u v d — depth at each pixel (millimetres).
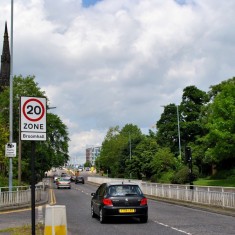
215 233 13008
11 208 22875
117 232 13531
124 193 16625
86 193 46688
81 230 14133
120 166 108562
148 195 37312
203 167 75500
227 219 17516
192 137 82062
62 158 70875
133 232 13500
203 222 16359
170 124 83750
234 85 55969
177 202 27609
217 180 61625
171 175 66812
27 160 53781
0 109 53281
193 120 82500
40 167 62250
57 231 9633
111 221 17141
